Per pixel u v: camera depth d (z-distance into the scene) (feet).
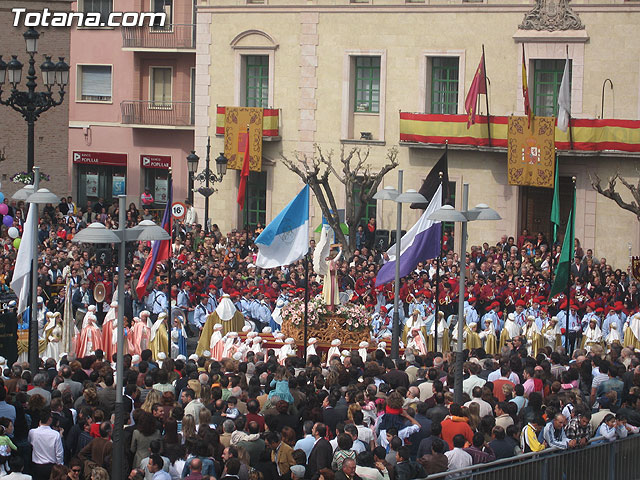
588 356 114.11
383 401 90.89
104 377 95.35
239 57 241.76
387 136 230.07
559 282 137.59
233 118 237.86
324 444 80.79
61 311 156.87
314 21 234.17
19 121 277.03
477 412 89.35
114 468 79.61
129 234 86.89
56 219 234.99
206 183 225.56
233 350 133.39
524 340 134.31
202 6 243.19
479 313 166.09
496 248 203.62
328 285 144.36
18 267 119.96
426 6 224.74
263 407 93.20
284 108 238.27
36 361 112.06
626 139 207.10
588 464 90.89
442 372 106.63
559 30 214.69
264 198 242.99
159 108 268.21
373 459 78.18
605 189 212.43
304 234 133.18
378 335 151.53
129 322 145.38
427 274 174.29
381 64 229.25
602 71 212.43
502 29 219.61
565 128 204.54
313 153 236.43
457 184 224.12
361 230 223.30
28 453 83.66
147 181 274.77
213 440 81.15
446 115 220.64
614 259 213.66
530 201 222.07
